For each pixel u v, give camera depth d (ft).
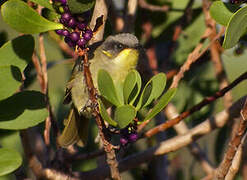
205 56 34.30
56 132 27.53
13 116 20.92
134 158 27.99
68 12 18.17
